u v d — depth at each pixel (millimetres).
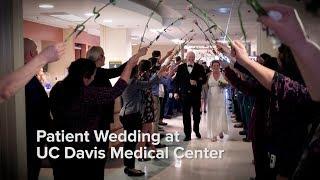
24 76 1081
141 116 4457
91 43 12961
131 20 8320
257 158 3346
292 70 1737
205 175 4441
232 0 6148
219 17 8031
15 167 2121
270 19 694
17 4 2096
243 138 6777
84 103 2510
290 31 684
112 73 3264
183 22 8945
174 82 6785
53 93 2609
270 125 2127
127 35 10016
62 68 10188
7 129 2070
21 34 2131
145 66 4402
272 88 1233
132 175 4406
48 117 2805
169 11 8273
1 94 1072
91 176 2635
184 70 6645
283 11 687
